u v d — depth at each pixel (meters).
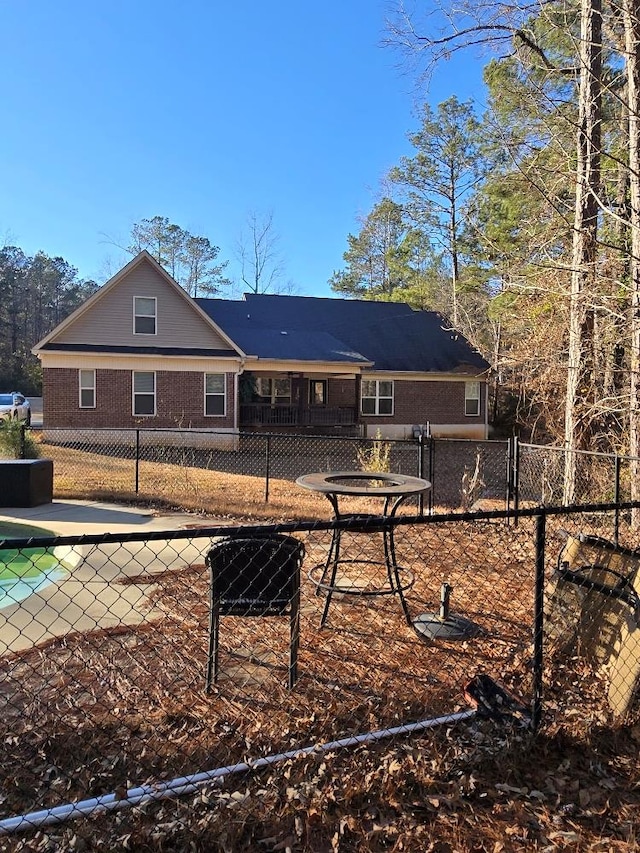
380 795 2.44
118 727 2.85
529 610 4.53
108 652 3.64
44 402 17.56
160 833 2.17
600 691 3.40
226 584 3.22
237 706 3.07
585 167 7.91
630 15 6.71
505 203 15.36
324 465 16.66
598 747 2.86
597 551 3.89
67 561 5.99
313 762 2.60
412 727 2.84
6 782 2.43
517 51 9.32
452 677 3.45
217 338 19.20
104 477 11.56
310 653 3.71
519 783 2.59
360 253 42.34
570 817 2.38
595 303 8.11
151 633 3.94
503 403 24.98
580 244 7.97
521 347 13.38
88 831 2.19
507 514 2.81
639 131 7.32
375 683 3.36
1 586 5.22
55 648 3.68
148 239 48.19
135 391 18.39
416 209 30.34
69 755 2.63
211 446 19.23
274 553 3.20
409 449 19.62
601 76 7.86
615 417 8.45
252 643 3.83
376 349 23.47
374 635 4.03
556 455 9.10
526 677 3.48
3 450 12.27
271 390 22.55
